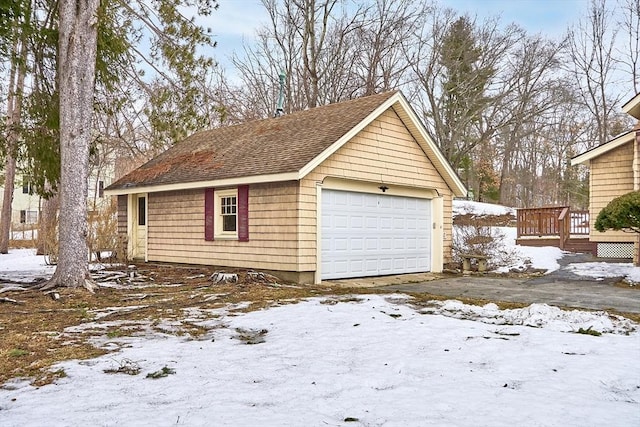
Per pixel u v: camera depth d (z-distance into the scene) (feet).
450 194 51.31
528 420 11.16
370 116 41.22
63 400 12.96
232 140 50.29
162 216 50.29
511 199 149.18
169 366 15.99
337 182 40.24
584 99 112.68
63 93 32.89
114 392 13.53
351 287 36.47
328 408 12.11
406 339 19.33
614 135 112.27
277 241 38.70
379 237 44.06
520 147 143.43
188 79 41.14
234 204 43.47
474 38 109.81
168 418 11.48
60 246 32.99
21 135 40.16
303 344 18.86
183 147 56.08
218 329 21.91
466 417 11.37
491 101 109.60
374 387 13.76
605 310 26.86
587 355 16.94
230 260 42.91
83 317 24.68
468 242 53.98
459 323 22.45
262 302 28.73
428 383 14.05
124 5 37.37
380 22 99.66
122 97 43.70
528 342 18.81
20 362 16.79
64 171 32.86
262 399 12.82
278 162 38.96
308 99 94.12
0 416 11.93
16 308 27.22
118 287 35.17
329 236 39.73
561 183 141.69
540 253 54.44
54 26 38.22
